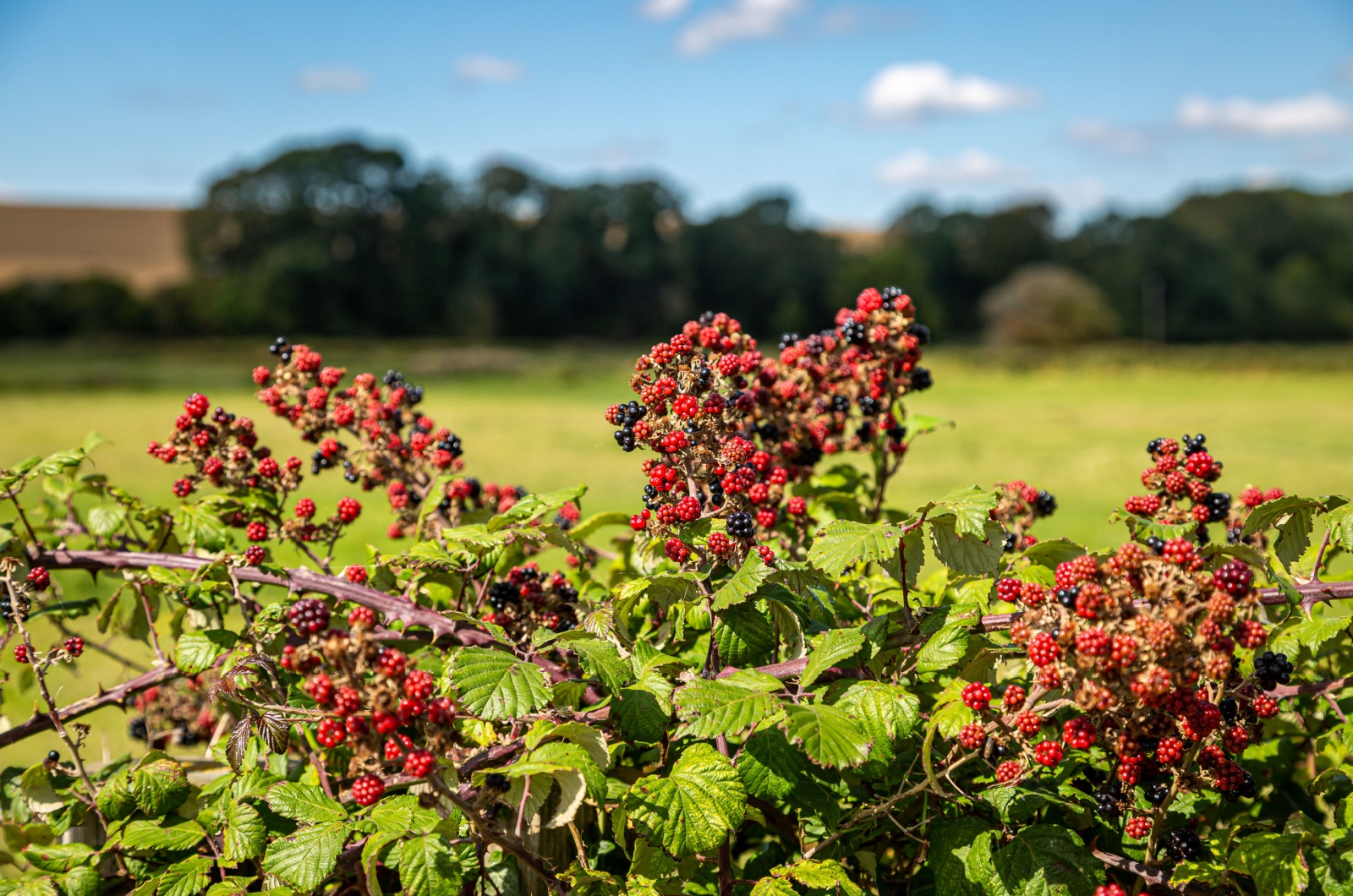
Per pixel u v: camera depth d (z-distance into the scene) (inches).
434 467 111.5
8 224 4089.6
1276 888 68.7
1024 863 73.3
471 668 72.3
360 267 3476.9
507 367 2583.7
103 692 92.4
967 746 68.2
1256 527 80.7
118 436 1121.4
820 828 82.5
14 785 91.8
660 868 73.5
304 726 84.0
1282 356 2827.3
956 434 1220.5
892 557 77.0
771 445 110.5
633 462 917.2
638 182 3631.9
